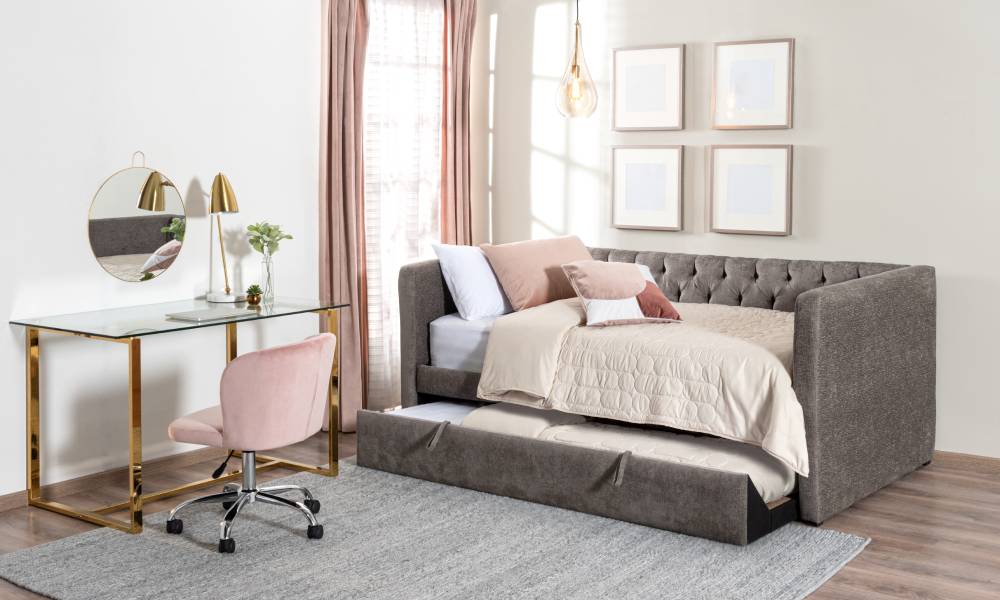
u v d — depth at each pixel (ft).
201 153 14.53
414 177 17.65
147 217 13.87
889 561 10.77
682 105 16.61
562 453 12.30
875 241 15.08
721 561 10.69
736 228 16.26
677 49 16.55
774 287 15.47
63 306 13.05
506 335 13.82
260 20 15.17
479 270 15.42
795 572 10.39
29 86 12.50
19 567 10.70
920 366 13.88
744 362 11.80
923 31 14.46
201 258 14.70
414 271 15.24
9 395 12.58
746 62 15.92
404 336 15.37
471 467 13.14
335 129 16.01
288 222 15.84
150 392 14.20
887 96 14.82
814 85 15.39
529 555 10.94
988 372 14.29
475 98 19.12
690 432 12.96
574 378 13.05
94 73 13.15
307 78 15.93
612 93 17.40
